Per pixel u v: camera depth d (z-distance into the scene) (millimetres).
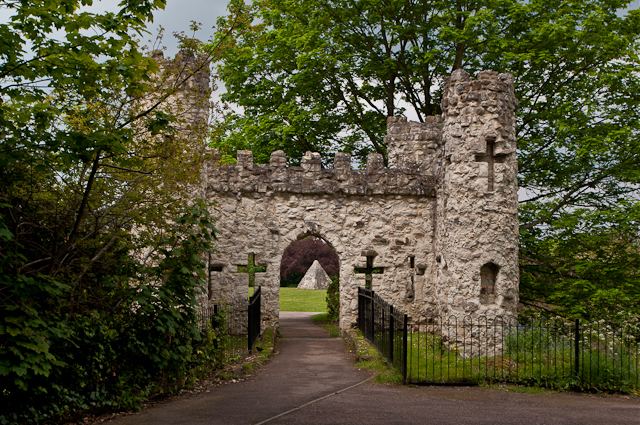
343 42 24906
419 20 24312
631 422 8852
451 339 14953
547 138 22422
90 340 8453
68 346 8141
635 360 12336
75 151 7871
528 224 21266
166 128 9547
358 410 9320
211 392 10594
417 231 20203
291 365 13539
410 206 20234
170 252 9805
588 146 19172
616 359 12000
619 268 19734
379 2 23734
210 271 19391
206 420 8617
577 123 20703
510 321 14695
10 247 7883
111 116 9836
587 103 20547
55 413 7934
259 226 19719
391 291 20031
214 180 19531
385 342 13656
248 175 19750
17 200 8703
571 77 22609
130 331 9273
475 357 13453
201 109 14727
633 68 20375
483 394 10633
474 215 15133
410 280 20125
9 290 7402
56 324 7742
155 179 10398
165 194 10500
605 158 20547
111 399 8930
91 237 9508
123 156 9906
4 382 7188
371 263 20484
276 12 25047
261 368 13094
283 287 45125
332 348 16422
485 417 9016
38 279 7570
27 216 8625
